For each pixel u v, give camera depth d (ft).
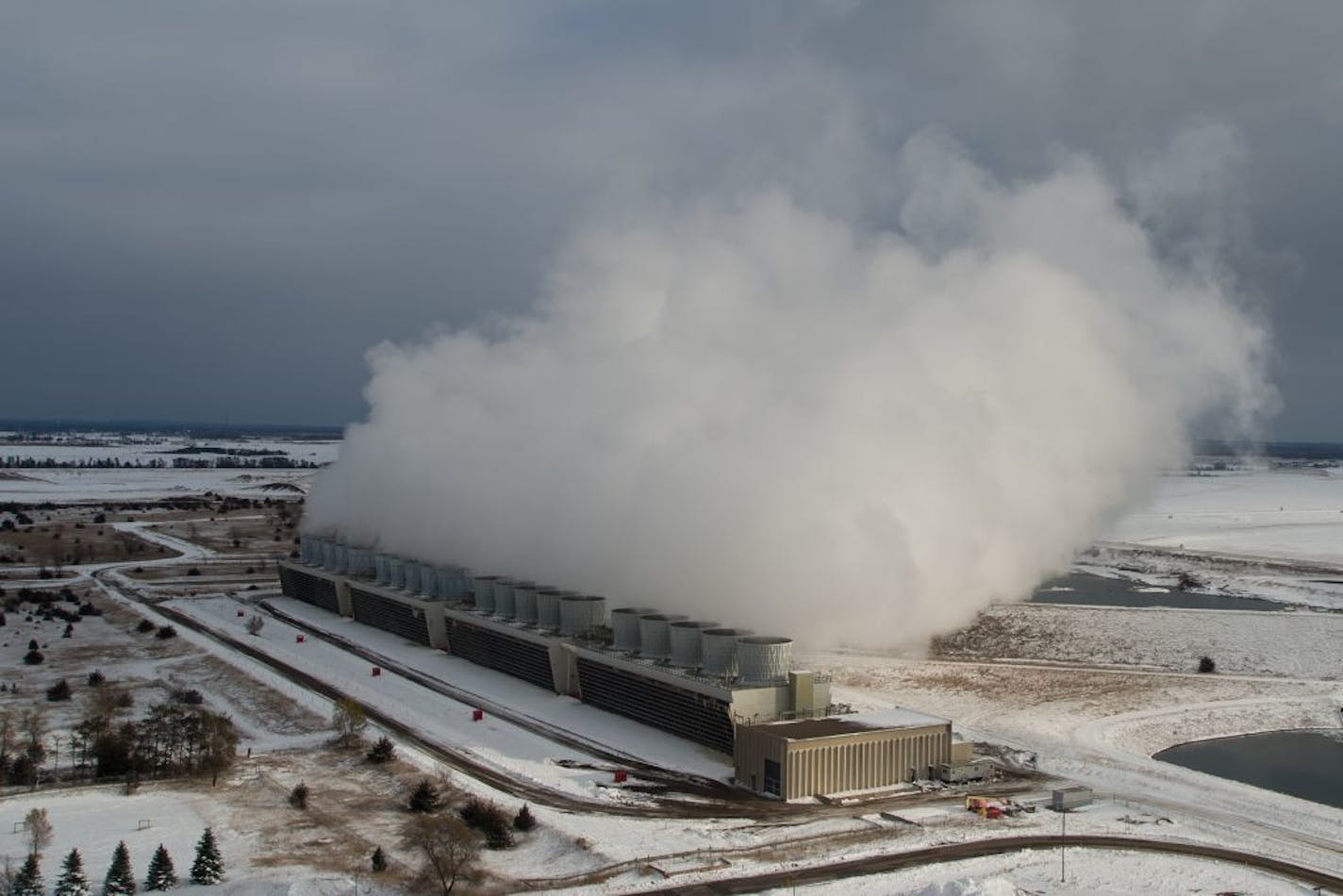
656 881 267.59
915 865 279.69
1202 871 278.46
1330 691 481.05
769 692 378.73
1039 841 298.35
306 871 270.87
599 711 444.96
